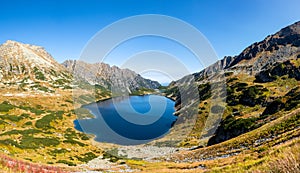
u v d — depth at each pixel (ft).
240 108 337.72
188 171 113.29
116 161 160.25
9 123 333.83
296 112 159.94
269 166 32.30
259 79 458.91
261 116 248.73
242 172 46.26
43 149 235.20
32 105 531.91
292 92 248.52
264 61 617.62
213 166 115.65
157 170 123.75
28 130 292.40
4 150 197.06
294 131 121.19
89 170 144.87
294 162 27.50
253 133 171.12
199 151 179.01
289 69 433.89
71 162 194.90
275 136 142.10
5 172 60.54
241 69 600.80
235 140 176.14
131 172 121.19
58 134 311.27
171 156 149.18
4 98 563.07
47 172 82.38
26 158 188.34
